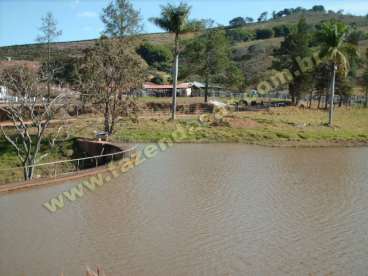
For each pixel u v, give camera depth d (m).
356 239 17.11
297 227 18.36
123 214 19.73
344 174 28.92
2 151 34.16
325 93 73.38
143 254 15.41
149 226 18.22
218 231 17.73
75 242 16.42
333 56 50.38
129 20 56.03
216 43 65.06
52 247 15.94
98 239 16.75
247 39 150.88
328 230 18.06
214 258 15.16
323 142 43.53
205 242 16.58
